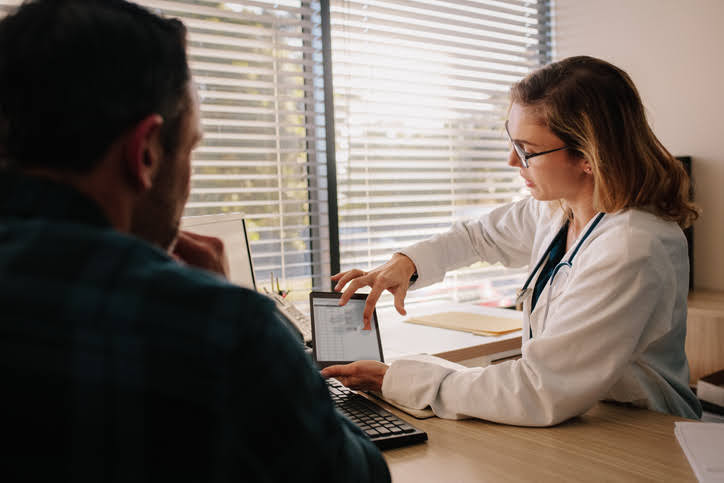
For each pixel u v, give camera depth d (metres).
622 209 1.05
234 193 2.11
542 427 0.92
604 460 0.79
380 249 2.45
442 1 2.57
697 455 0.76
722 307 2.14
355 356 1.18
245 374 0.37
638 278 0.94
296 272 2.28
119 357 0.34
